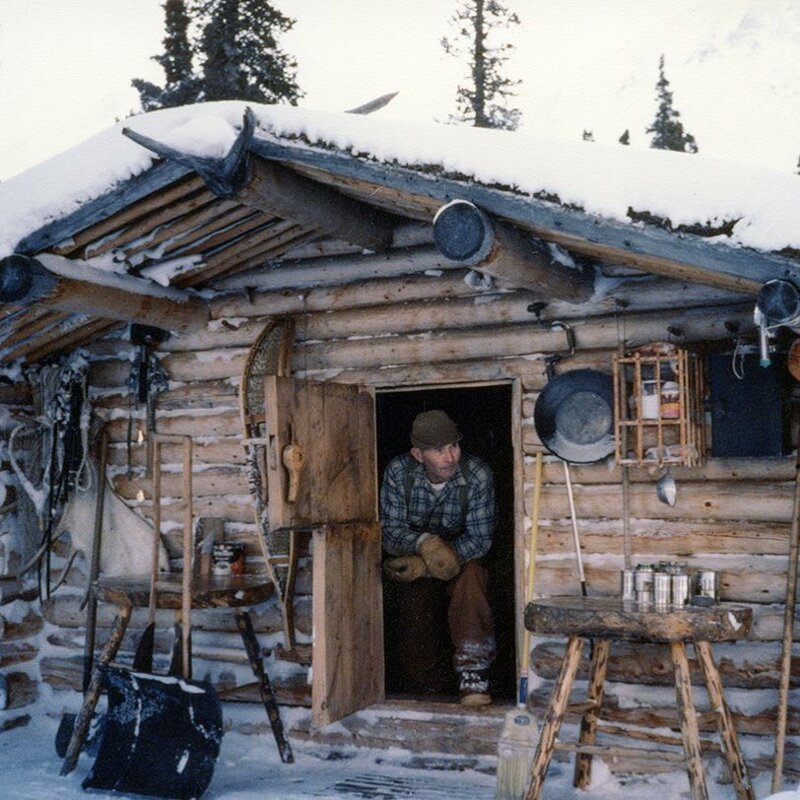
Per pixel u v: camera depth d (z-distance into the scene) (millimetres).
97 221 5047
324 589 5336
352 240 5559
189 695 5195
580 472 5453
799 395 4984
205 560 6180
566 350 5496
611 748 4395
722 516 5145
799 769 4863
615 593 5340
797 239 3660
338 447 5641
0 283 5152
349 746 5879
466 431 8250
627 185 3992
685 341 5215
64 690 6727
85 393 6695
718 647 5105
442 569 6059
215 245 5711
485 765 5527
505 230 4379
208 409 6422
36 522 6762
